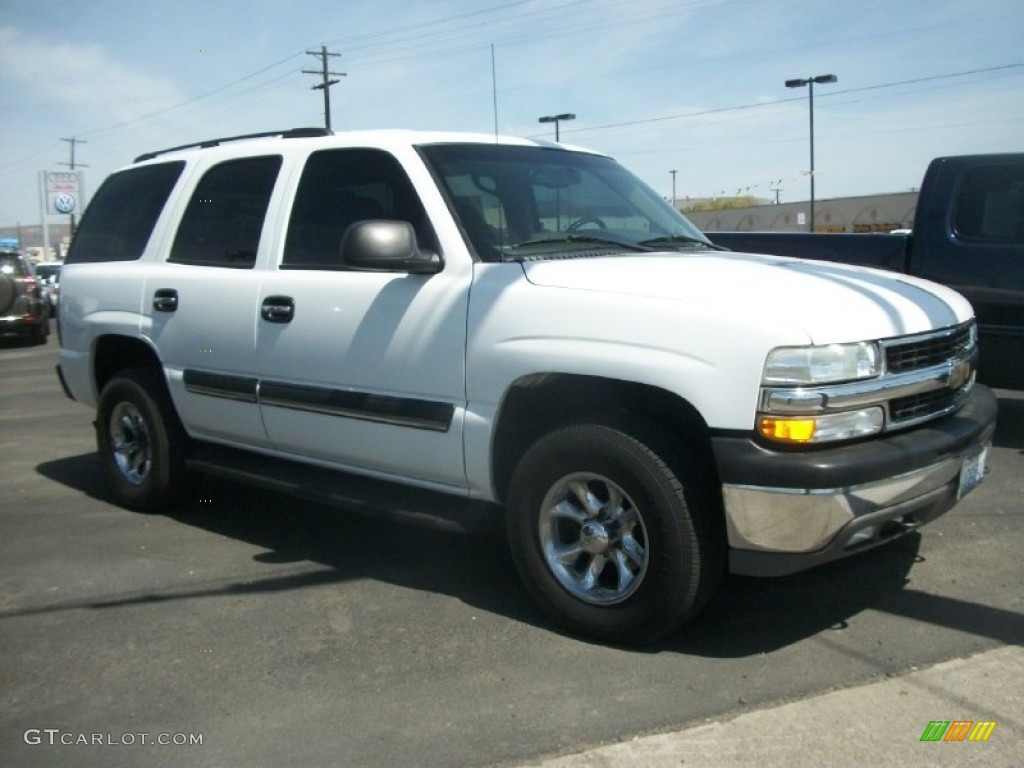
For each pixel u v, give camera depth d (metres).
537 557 3.81
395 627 3.95
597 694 3.30
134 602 4.29
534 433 4.02
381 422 4.20
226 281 4.89
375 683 3.45
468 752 2.96
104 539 5.24
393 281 4.16
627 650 3.65
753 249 7.61
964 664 3.44
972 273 6.56
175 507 5.73
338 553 4.92
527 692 3.34
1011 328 6.46
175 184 5.50
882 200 47.44
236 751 3.02
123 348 5.79
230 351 4.85
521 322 3.71
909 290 3.92
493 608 4.13
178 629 3.98
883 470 3.26
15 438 8.27
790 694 3.25
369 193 4.43
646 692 3.30
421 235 4.16
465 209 4.12
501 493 4.01
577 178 4.73
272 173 4.92
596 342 3.51
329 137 4.74
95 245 6.01
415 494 4.32
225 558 4.88
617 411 3.62
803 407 3.19
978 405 3.98
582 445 3.59
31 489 6.41
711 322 3.29
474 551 4.91
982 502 5.42
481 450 3.88
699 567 3.43
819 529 3.21
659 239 4.59
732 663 3.50
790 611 3.97
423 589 4.38
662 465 3.42
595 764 2.87
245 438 4.97
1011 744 2.91
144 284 5.41
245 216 4.98
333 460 4.56
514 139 4.78
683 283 3.54
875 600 4.06
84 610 4.21
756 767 2.82
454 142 4.47
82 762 2.99
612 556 3.65
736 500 3.27
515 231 4.14
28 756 3.03
